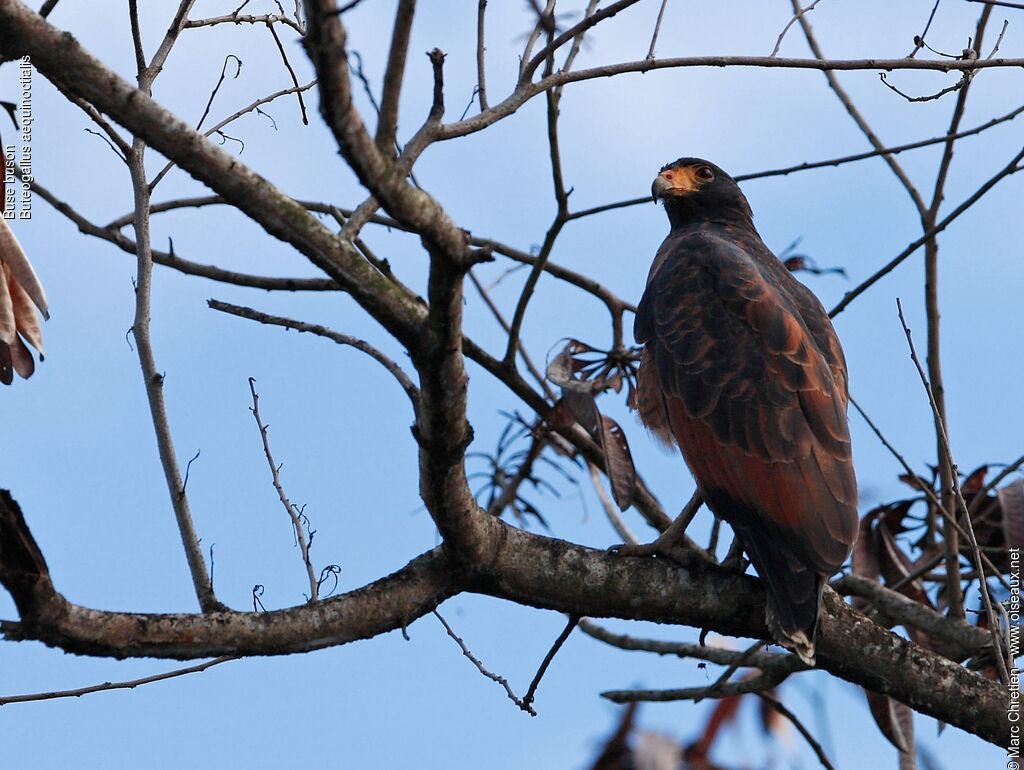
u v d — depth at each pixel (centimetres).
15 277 919
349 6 637
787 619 964
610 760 1081
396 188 702
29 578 775
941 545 1358
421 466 880
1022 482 1295
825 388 1086
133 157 1017
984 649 1207
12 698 905
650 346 1166
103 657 826
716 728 1138
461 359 811
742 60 997
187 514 923
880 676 1006
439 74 855
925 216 1253
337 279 784
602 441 1084
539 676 970
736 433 1062
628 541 1354
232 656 869
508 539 950
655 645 1362
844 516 1027
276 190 764
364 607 909
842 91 1295
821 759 1191
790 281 1234
